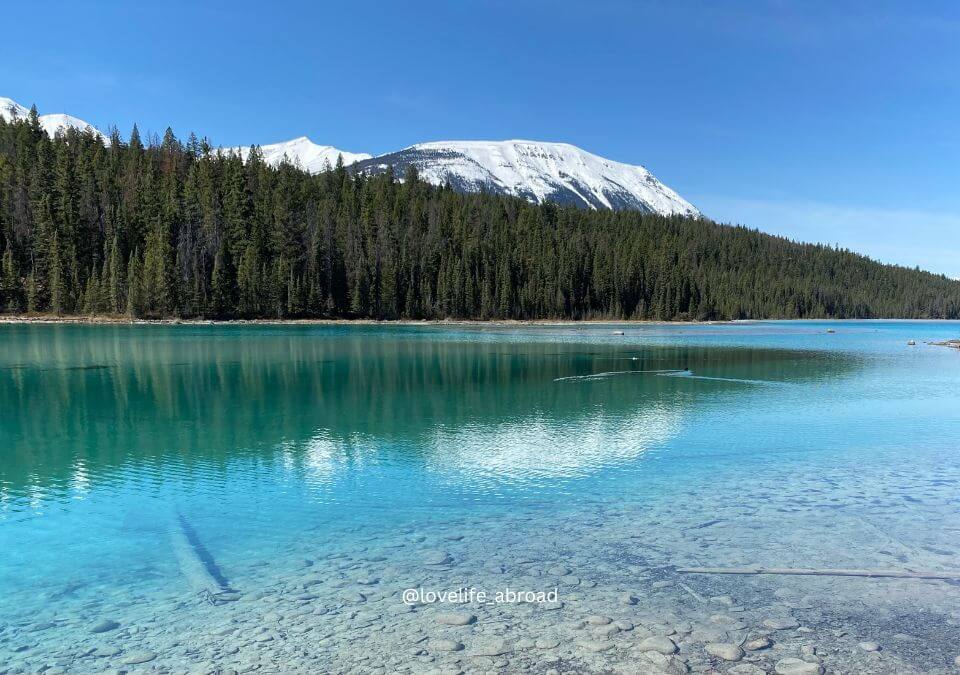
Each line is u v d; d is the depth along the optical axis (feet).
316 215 418.51
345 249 394.11
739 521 37.37
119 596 27.99
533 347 189.78
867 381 111.24
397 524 37.70
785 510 39.50
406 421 73.41
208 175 413.59
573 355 163.02
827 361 149.38
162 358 146.00
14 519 39.32
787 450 57.77
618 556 31.89
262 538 35.45
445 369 128.88
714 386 104.17
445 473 49.88
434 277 415.64
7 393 94.22
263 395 93.61
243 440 62.95
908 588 27.86
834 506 40.29
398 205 470.80
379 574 30.04
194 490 45.52
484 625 24.70
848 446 59.52
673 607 26.09
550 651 22.57
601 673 21.04
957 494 43.06
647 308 482.28
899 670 21.25
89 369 124.26
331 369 127.85
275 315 356.38
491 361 145.79
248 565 31.45
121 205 371.97
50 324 293.64
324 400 89.15
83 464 53.52
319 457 55.72
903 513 38.78
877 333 311.68
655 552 32.37
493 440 62.80
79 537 35.86
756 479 47.44
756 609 25.86
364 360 146.72
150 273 322.34
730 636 23.61
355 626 24.73
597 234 536.42
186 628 24.81
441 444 60.90
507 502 42.04
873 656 22.16
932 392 97.04
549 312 435.53
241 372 121.60
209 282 357.61
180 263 339.77
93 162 404.57
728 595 27.22
